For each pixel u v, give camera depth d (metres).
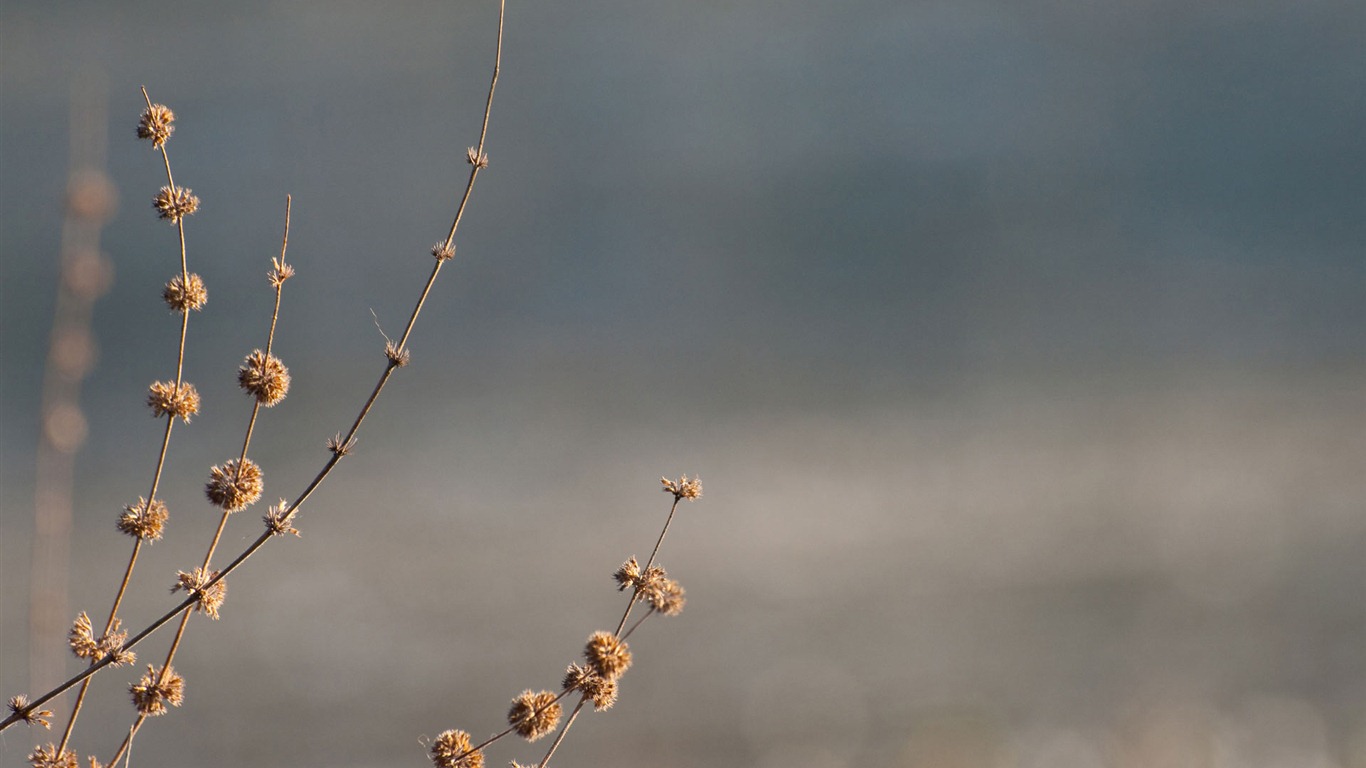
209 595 2.07
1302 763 4.13
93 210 2.40
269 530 2.07
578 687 2.09
